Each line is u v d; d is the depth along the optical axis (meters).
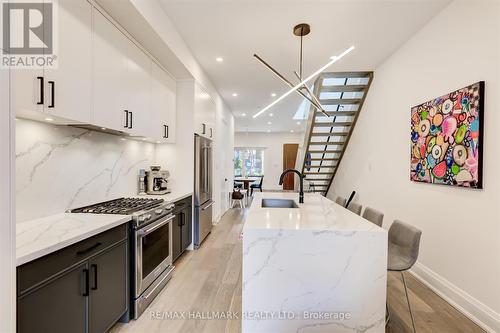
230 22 2.75
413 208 2.99
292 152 11.41
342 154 5.52
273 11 2.55
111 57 2.10
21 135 1.68
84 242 1.52
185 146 3.71
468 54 2.20
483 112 2.04
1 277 0.90
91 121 1.86
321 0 2.38
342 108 5.34
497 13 1.94
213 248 3.84
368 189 4.22
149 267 2.29
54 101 1.53
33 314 1.18
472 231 2.16
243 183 9.60
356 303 1.66
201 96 4.05
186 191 3.74
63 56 1.60
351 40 3.11
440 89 2.54
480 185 2.05
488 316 1.98
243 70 4.11
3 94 0.91
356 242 1.65
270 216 2.01
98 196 2.45
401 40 3.11
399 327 2.00
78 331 1.47
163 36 2.52
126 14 2.07
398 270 1.80
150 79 2.83
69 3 1.64
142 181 3.21
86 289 1.53
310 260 1.66
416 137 2.89
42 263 1.23
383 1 2.38
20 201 1.69
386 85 3.63
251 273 1.69
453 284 2.36
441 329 1.99
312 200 2.93
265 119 8.30
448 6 2.42
